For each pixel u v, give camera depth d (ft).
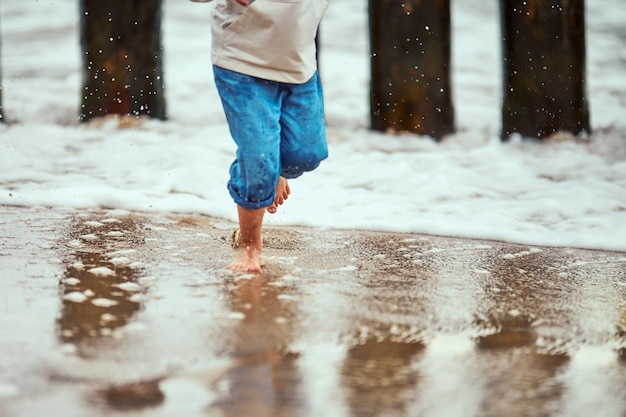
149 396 10.51
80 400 10.29
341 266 17.01
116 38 32.76
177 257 17.15
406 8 32.37
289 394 10.73
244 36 15.51
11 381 10.68
